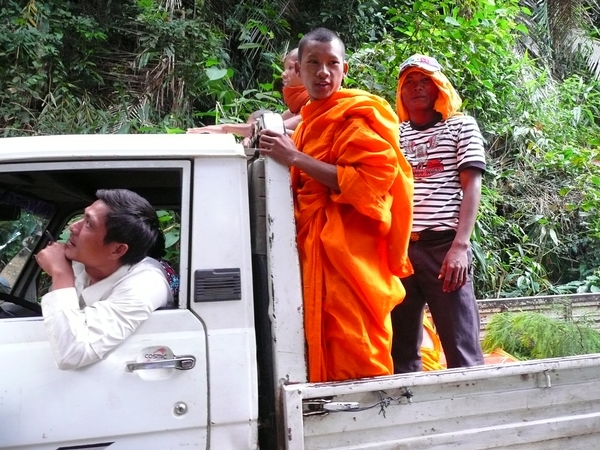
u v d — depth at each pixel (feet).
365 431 5.77
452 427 6.01
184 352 5.61
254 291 6.32
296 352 5.88
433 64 8.44
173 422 5.49
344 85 18.03
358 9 23.41
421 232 8.21
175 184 7.25
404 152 8.71
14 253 7.60
